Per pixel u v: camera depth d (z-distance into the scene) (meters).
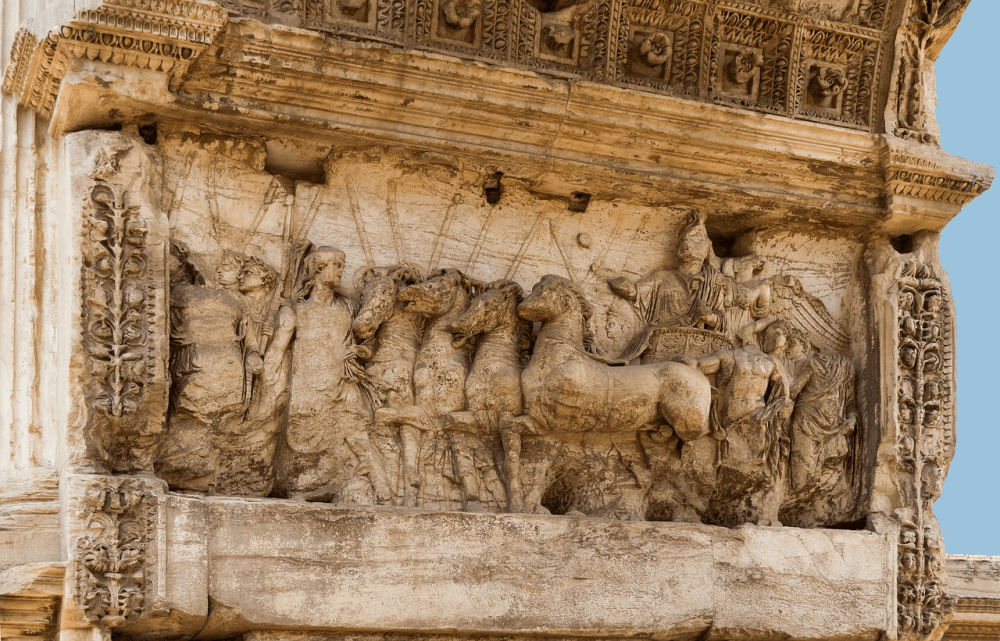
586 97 5.11
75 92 4.43
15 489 4.40
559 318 5.10
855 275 5.81
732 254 5.77
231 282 4.78
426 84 4.89
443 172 5.14
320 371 4.82
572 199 5.39
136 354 4.40
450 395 4.99
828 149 5.52
